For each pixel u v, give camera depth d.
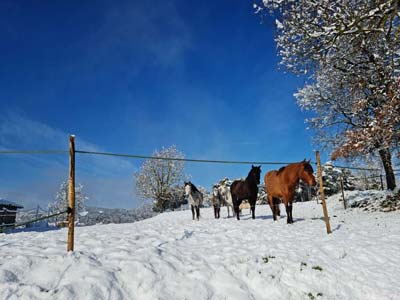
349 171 34.16
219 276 4.76
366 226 9.16
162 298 4.11
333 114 16.23
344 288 4.84
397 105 9.95
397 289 4.79
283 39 11.65
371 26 8.49
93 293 3.90
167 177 39.94
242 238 7.45
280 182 10.26
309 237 7.50
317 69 13.17
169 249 5.88
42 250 5.41
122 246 5.90
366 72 12.09
